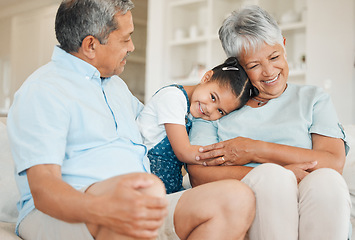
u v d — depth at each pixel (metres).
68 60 1.34
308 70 4.56
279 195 1.13
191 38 5.55
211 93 1.56
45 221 1.13
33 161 1.10
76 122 1.25
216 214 1.08
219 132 1.62
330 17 4.43
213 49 5.38
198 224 1.10
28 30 7.48
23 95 1.20
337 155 1.49
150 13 5.82
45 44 7.16
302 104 1.59
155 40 5.75
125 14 1.36
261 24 1.53
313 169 1.45
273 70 1.54
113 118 1.36
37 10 7.31
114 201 0.90
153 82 5.76
